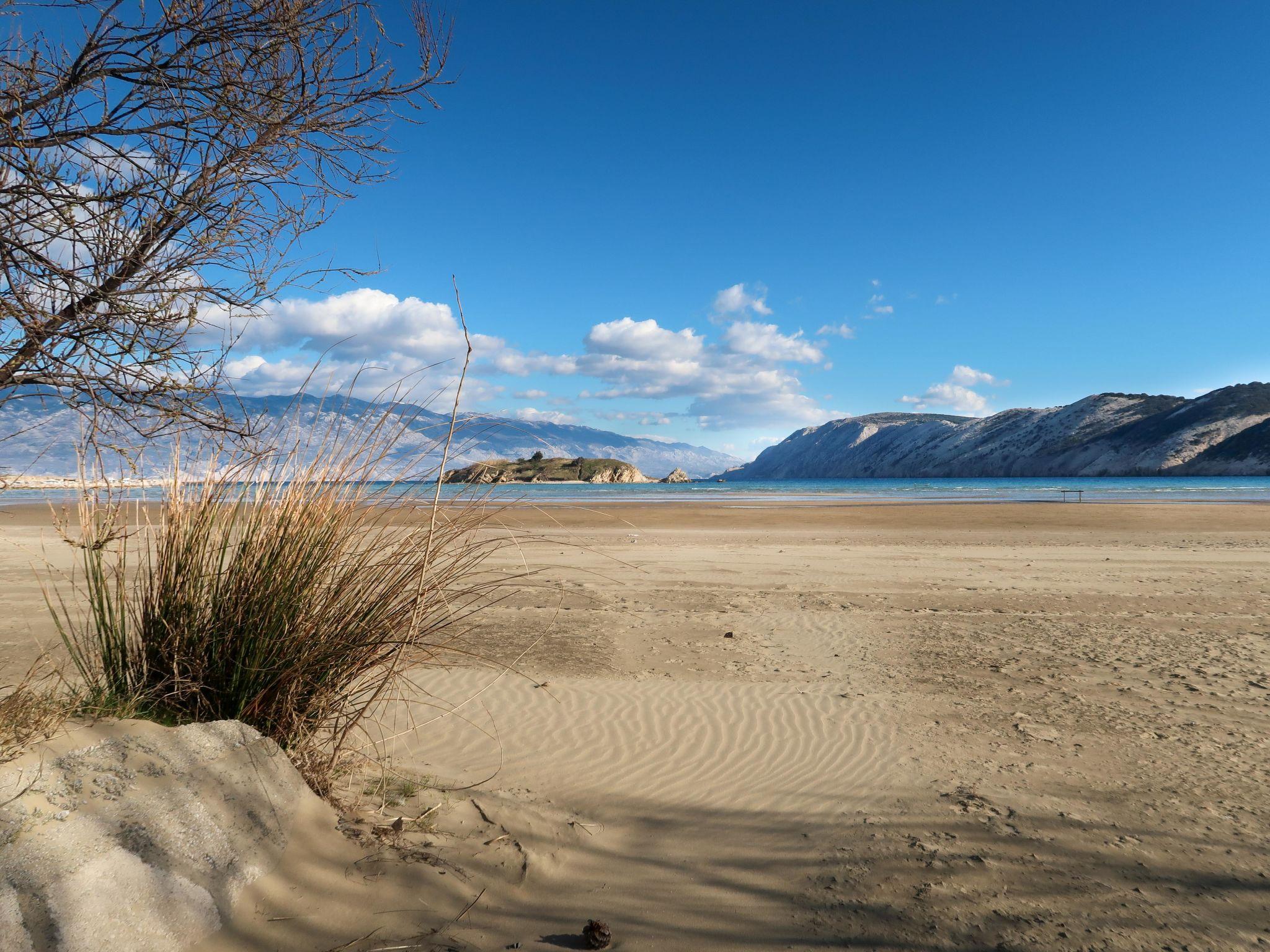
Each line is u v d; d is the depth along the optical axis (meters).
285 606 3.23
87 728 2.53
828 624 8.73
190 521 3.22
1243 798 3.89
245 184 2.58
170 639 3.18
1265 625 8.63
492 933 2.57
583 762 4.50
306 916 2.44
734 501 43.97
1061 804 3.84
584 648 7.47
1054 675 6.51
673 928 2.69
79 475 2.92
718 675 6.50
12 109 2.12
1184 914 2.78
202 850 2.38
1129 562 14.33
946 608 9.74
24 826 1.99
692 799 3.98
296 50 2.49
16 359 2.19
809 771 4.37
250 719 3.21
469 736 4.88
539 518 25.03
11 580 10.95
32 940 1.80
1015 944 2.59
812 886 3.01
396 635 3.39
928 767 4.39
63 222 2.22
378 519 3.39
